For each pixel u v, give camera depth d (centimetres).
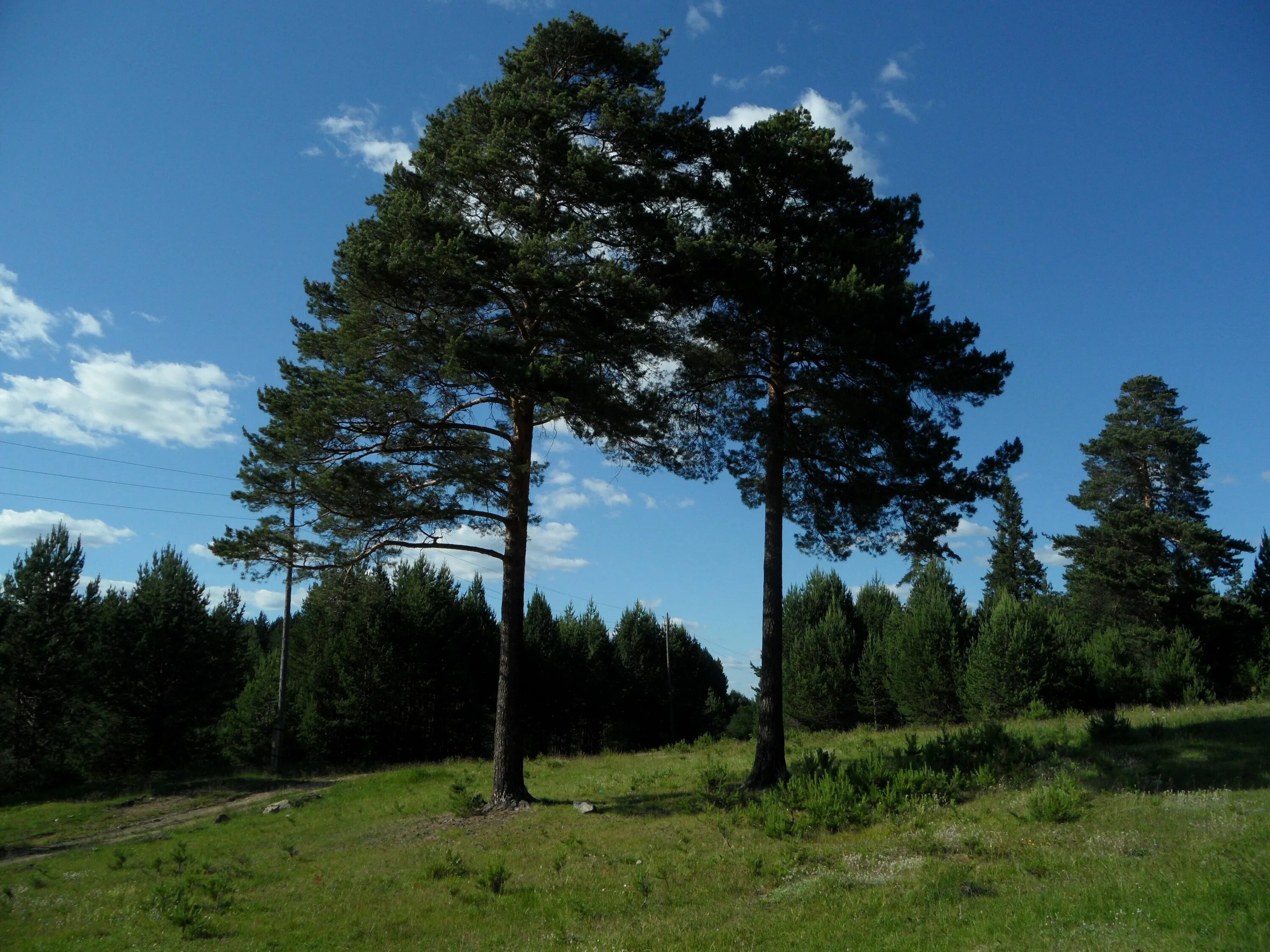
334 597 1753
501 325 1716
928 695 3691
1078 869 924
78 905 1233
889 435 1694
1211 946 614
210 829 2022
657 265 1781
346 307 1923
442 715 4003
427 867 1290
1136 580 3669
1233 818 1061
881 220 1858
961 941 719
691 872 1162
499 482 1709
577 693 5000
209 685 3681
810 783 1520
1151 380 4122
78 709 3466
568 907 1022
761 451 1795
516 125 1731
